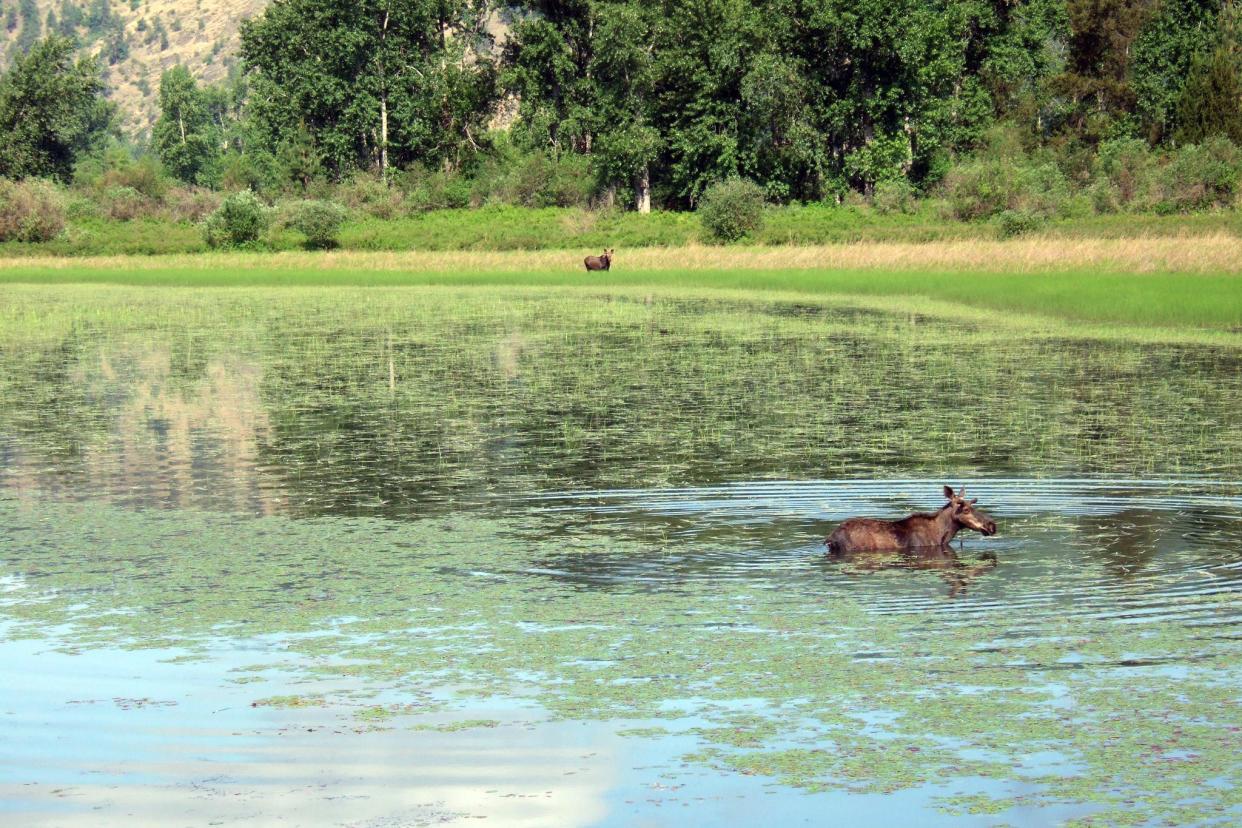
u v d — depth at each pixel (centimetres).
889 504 1762
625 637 1209
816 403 2688
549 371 3250
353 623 1269
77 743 983
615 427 2441
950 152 10000
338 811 869
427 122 11100
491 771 930
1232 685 1059
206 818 863
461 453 2209
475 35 11294
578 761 943
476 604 1324
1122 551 1490
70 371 3375
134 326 4559
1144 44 10638
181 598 1364
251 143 12375
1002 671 1102
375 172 11069
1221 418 2434
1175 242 6047
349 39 10781
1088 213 8481
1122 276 5288
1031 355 3403
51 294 6056
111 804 885
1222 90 9375
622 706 1044
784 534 1602
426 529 1666
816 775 916
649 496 1838
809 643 1181
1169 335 3759
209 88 19050
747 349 3634
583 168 10150
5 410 2736
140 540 1627
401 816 863
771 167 9788
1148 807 862
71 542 1619
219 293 6047
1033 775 911
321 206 8625
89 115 17600
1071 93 10631
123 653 1188
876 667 1118
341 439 2364
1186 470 1961
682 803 876
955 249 6444
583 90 10475
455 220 9688
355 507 1809
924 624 1227
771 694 1062
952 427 2375
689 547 1542
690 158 9738
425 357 3578
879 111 9594
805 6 9462
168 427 2512
